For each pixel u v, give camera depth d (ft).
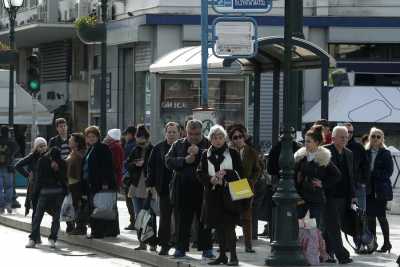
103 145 119.96
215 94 159.12
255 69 134.10
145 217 106.32
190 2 241.14
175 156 99.30
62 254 114.73
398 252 109.19
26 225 142.82
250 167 102.01
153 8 243.81
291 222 94.07
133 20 246.88
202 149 98.94
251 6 122.83
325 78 130.31
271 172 100.53
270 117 236.02
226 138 94.94
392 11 240.53
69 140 124.26
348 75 227.20
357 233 100.12
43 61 322.34
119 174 124.67
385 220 108.68
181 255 100.78
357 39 240.53
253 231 115.03
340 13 240.32
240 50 121.60
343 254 97.30
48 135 307.58
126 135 141.49
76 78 294.05
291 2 95.81
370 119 210.38
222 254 94.63
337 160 98.22
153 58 242.58
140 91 249.55
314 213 95.91
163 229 103.50
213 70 158.61
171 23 240.53
